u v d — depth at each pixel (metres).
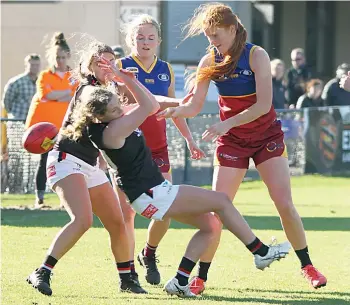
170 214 18.50
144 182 18.44
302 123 47.44
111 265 23.98
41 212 35.72
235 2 55.19
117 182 18.73
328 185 45.34
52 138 21.19
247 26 56.03
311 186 44.97
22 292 19.86
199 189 18.64
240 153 20.38
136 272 22.06
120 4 51.09
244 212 35.84
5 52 51.25
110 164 18.64
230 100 20.30
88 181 19.53
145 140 20.58
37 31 51.22
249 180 47.28
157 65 22.69
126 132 18.00
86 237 29.02
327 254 26.03
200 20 19.69
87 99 18.33
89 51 19.80
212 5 19.72
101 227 31.52
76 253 25.89
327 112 47.91
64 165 19.33
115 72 18.30
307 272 20.83
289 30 62.72
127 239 20.12
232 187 20.47
